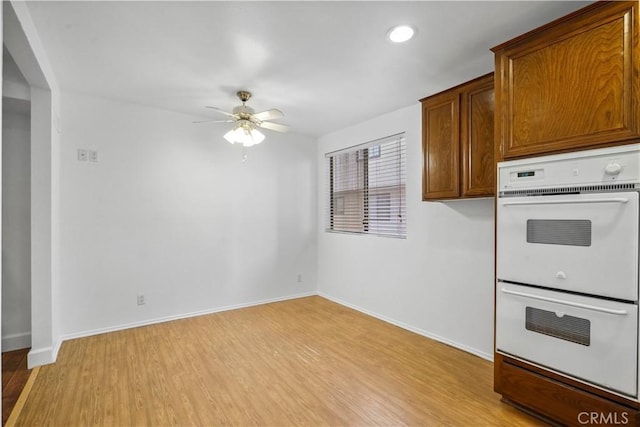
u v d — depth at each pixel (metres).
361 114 3.80
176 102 3.43
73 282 3.21
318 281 4.96
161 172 3.68
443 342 3.16
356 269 4.23
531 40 1.95
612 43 1.64
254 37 2.17
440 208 3.20
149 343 3.11
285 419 2.02
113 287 3.42
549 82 1.87
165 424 1.97
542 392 1.91
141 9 1.87
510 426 1.94
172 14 1.92
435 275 3.25
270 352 2.93
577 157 1.76
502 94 2.10
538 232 1.92
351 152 4.37
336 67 2.60
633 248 1.57
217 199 4.06
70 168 3.19
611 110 1.64
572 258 1.77
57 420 2.00
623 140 1.61
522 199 1.97
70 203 3.19
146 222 3.60
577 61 1.75
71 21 1.99
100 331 3.34
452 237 3.10
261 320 3.78
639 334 1.56
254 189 4.36
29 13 1.89
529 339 1.96
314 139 4.94
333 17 1.95
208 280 4.01
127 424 1.97
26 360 2.78
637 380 1.56
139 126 3.54
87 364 2.69
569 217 1.78
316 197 4.97
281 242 4.61
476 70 2.64
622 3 1.60
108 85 2.99
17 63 2.20
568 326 1.80
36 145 2.67
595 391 1.71
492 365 2.70
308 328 3.54
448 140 2.76
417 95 3.20
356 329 3.52
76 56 2.43
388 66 2.58
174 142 3.75
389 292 3.75
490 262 2.80
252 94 3.18
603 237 1.67
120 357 2.81
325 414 2.06
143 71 2.68
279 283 4.61
